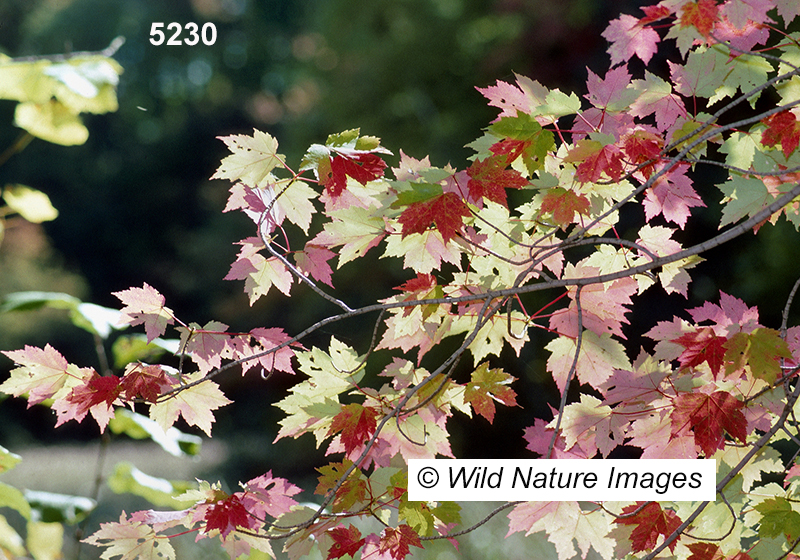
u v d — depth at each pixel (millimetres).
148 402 2344
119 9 23359
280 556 3166
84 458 11891
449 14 11336
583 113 2365
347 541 2357
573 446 2400
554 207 2348
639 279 2449
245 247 2414
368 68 12125
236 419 14445
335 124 12367
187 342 2359
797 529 2344
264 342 2385
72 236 22656
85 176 22859
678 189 2395
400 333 2434
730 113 6074
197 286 18172
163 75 25562
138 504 6715
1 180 21547
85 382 2350
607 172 2328
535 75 9914
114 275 23094
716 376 2320
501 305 2338
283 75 21828
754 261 7730
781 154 2418
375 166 2377
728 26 2373
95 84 2465
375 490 2381
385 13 12500
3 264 15578
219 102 25234
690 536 2375
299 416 2426
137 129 24188
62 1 22250
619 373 2354
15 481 9023
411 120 11320
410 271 10664
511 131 2336
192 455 2756
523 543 4777
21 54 19812
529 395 8852
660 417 2365
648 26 2367
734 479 2404
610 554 2414
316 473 10680
